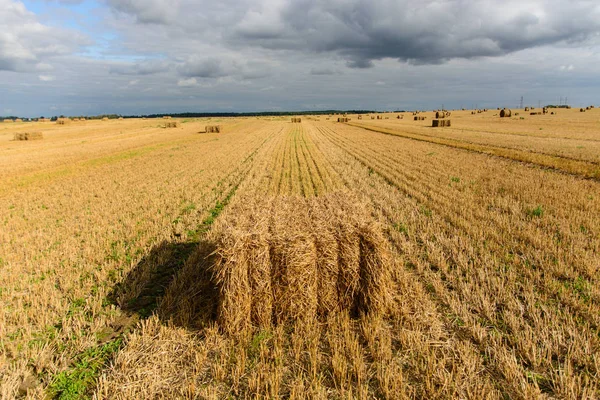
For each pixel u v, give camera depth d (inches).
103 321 218.5
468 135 1381.6
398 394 156.7
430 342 192.1
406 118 3693.4
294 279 214.2
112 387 165.8
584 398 151.0
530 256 291.4
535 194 476.4
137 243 349.7
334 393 161.9
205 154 1029.2
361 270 222.4
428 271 270.8
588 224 352.5
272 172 720.3
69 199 539.5
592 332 194.5
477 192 506.9
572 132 1428.4
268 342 201.6
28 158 987.9
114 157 995.9
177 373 176.1
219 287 217.0
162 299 241.4
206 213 446.3
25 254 330.0
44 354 188.7
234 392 164.7
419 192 516.4
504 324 206.7
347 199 300.4
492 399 152.8
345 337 197.5
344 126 2475.4
